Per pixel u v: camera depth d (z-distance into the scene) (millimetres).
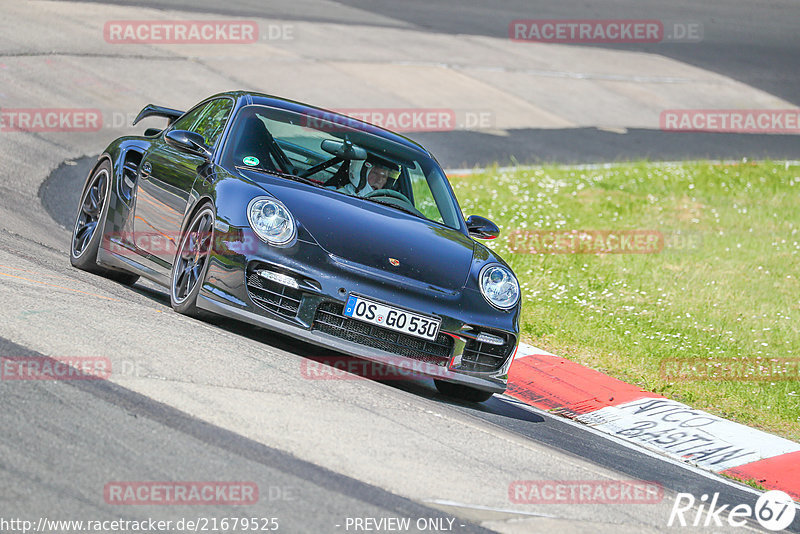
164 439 14250
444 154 55969
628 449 22172
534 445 19297
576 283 37188
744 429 24594
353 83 66188
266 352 20141
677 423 24609
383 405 18625
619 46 92875
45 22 63656
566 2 106938
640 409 25328
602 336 31156
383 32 82000
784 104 82938
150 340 18750
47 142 43375
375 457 15516
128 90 54625
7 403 14430
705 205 53938
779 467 22578
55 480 12430
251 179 22156
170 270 22984
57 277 23203
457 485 15281
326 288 20172
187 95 56375
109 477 12789
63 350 17156
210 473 13453
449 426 18578
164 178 24141
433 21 90250
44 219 32875
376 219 22281
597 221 47781
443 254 22047
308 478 14031
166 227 23375
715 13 112062
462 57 78938
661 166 61031
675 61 90812
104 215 26109
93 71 56281
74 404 14875
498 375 21828
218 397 16422
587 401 25719
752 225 50656
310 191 22484
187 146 23297
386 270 20766
